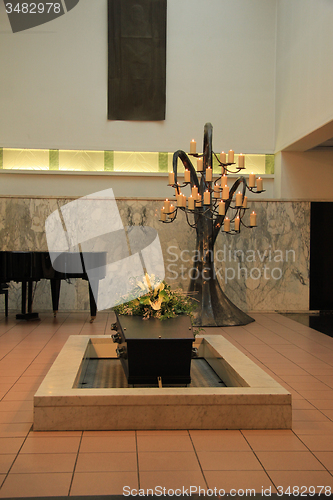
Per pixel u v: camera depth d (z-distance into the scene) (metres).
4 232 8.27
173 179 6.00
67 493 2.21
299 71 7.93
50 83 9.17
